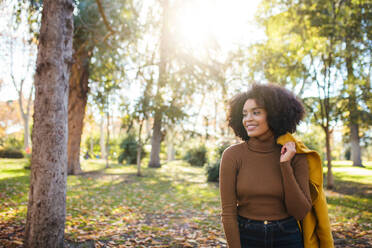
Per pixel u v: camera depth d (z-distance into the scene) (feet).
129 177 40.06
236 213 4.99
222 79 36.52
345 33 26.50
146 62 35.60
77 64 37.01
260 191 4.80
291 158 4.75
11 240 11.69
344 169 59.36
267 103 4.96
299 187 4.72
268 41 30.40
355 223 17.52
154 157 58.44
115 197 25.29
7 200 20.26
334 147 119.55
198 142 66.54
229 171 5.08
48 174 9.58
